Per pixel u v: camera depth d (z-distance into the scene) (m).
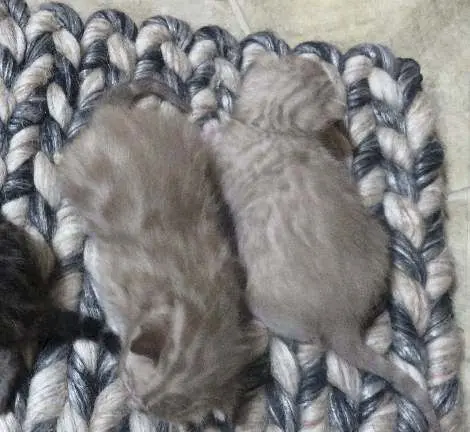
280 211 0.36
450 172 0.44
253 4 0.46
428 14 0.46
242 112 0.38
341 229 0.35
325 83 0.39
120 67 0.40
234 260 0.36
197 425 0.36
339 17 0.46
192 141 0.37
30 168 0.38
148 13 0.45
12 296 0.34
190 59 0.41
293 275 0.35
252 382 0.37
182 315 0.34
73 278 0.37
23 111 0.39
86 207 0.36
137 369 0.34
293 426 0.37
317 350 0.37
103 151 0.36
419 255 0.39
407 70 0.42
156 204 0.35
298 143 0.37
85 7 0.44
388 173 0.40
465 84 0.45
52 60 0.40
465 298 0.42
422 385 0.37
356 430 0.37
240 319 0.36
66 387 0.36
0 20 0.40
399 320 0.38
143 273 0.35
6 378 0.35
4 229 0.35
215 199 0.37
